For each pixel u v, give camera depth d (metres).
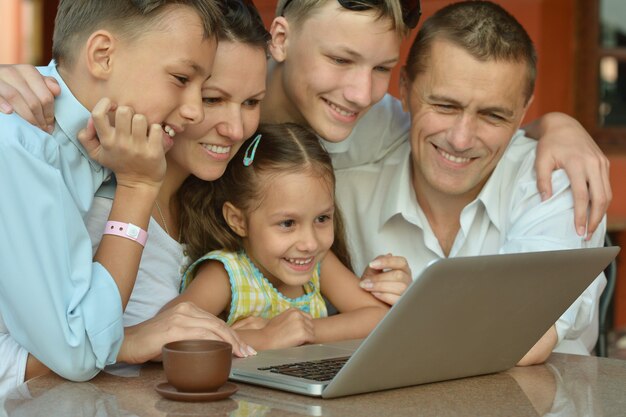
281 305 2.35
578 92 6.81
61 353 1.64
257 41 2.12
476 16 2.44
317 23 2.31
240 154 2.33
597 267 1.75
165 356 1.50
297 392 1.54
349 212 2.82
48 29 7.56
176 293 2.27
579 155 2.46
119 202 1.81
